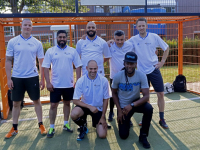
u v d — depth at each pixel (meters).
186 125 3.98
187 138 3.47
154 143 3.35
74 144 3.39
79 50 4.02
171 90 6.41
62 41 3.58
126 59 3.16
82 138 3.54
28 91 3.73
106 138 3.56
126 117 3.44
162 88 3.94
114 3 4.37
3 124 4.30
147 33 4.02
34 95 3.74
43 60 3.73
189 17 5.47
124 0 4.39
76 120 3.43
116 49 4.14
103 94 3.51
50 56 3.63
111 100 4.25
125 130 3.42
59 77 3.62
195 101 5.48
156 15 4.53
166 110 4.84
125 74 3.37
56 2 5.00
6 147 3.34
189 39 7.95
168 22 6.23
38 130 3.97
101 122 3.47
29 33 3.64
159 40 4.01
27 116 4.73
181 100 5.61
